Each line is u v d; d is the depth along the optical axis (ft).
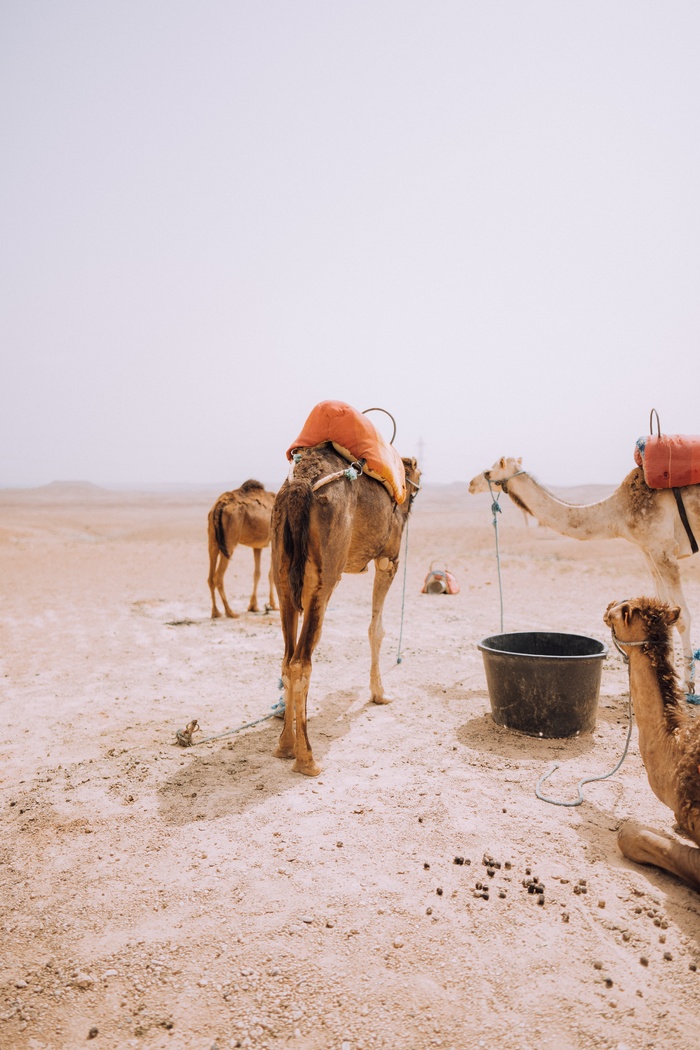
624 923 10.49
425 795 14.98
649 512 22.00
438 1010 8.75
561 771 16.29
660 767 12.03
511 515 125.08
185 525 138.62
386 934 10.23
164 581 55.42
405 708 21.27
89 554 82.99
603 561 65.77
